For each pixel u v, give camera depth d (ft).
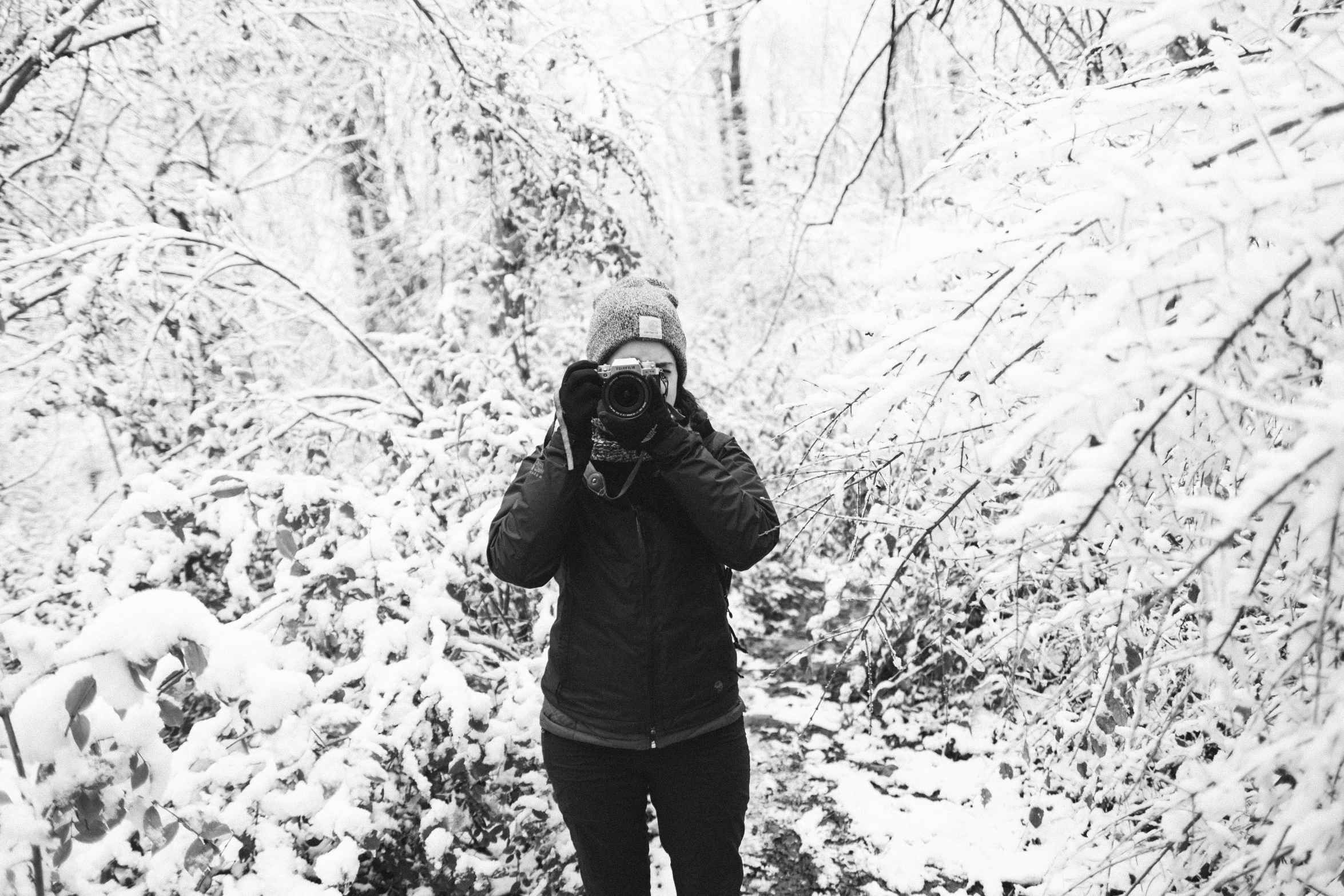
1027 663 6.39
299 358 14.61
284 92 16.74
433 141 13.23
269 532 8.07
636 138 13.47
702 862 5.01
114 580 6.84
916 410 4.75
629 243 13.08
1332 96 3.40
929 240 4.78
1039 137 4.81
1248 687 3.77
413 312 18.57
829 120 19.16
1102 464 3.04
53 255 8.64
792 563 15.62
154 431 9.95
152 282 9.48
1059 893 6.19
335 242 21.13
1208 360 2.97
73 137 12.84
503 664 7.32
